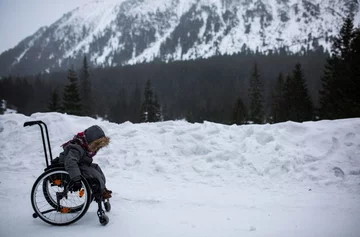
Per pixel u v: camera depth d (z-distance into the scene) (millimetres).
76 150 3525
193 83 133500
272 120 46969
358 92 27984
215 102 106812
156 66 169125
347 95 28859
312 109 40812
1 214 3891
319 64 140875
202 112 91250
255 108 53188
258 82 55250
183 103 111812
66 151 3543
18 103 92750
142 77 148500
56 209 3758
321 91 35125
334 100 31203
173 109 108125
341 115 27984
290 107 42469
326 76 36375
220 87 121938
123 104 85188
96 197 3611
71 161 3410
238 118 52656
